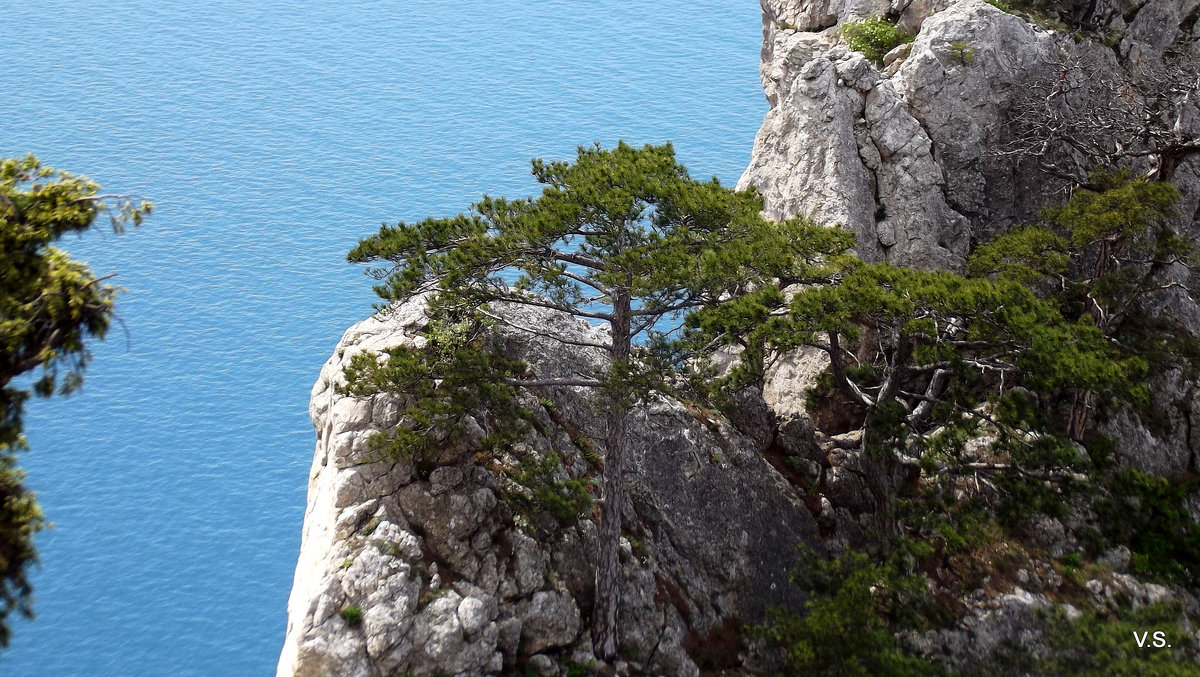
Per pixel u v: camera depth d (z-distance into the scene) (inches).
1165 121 1809.8
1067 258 1530.5
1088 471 1306.6
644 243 1167.0
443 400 1227.2
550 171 1249.4
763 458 1493.6
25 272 857.5
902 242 1692.9
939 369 1380.4
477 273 1182.9
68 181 898.7
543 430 1355.8
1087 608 1382.9
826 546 1451.8
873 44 1868.8
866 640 1133.1
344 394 1208.2
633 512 1359.5
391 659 1125.1
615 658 1239.5
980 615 1362.0
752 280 1301.7
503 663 1181.7
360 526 1200.2
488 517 1242.6
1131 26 1923.0
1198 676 1117.7
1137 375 1477.6
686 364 1289.4
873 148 1700.3
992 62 1745.8
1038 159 1740.9
